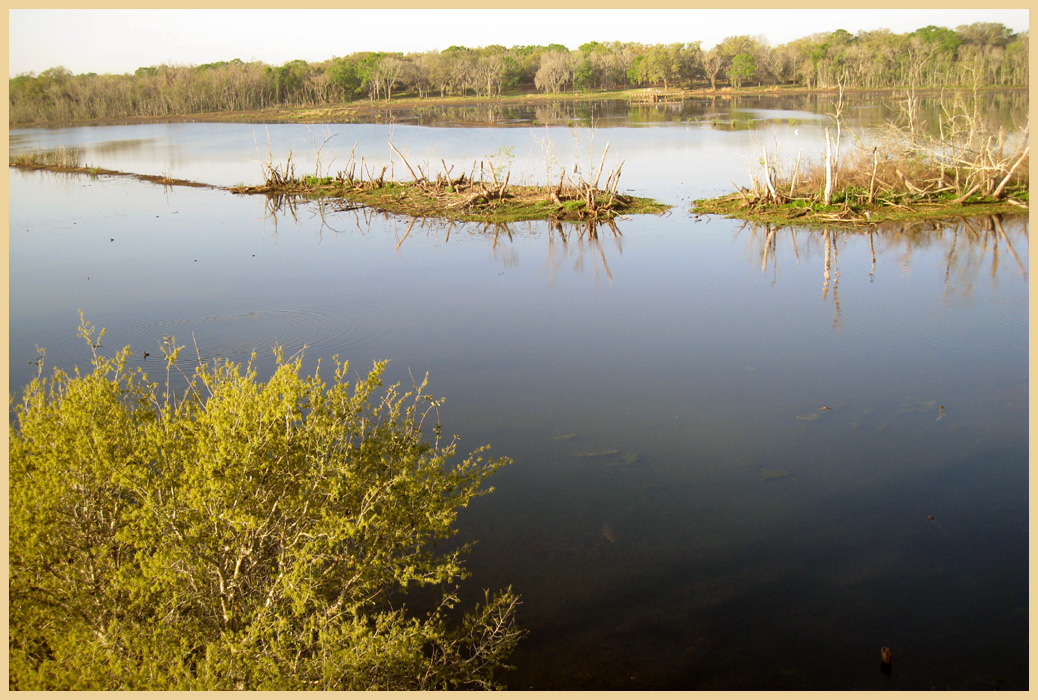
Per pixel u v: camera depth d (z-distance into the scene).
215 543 5.73
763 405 12.66
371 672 5.73
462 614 7.84
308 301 18.78
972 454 10.95
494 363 14.72
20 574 5.77
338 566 6.28
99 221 29.77
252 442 5.73
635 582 8.45
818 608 8.02
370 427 6.71
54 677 5.39
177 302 18.67
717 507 9.81
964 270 20.05
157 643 5.58
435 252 24.11
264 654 5.45
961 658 7.26
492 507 9.84
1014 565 8.58
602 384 13.64
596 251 23.62
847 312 17.25
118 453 6.05
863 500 9.91
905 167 28.53
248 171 45.16
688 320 17.09
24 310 18.14
